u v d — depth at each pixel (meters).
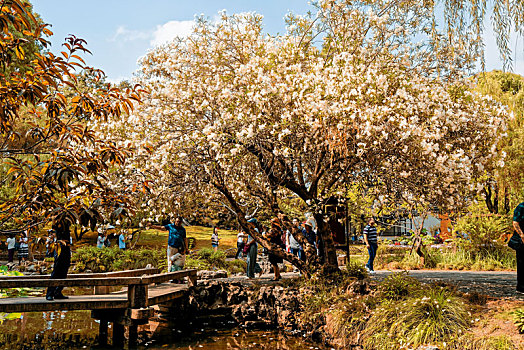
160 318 10.05
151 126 9.46
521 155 16.66
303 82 7.77
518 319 5.46
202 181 9.94
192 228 33.81
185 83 9.46
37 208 3.76
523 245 7.15
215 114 9.02
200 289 10.19
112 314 7.89
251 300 9.96
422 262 15.12
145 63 10.43
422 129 7.32
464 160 7.32
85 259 17.97
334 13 8.89
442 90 7.93
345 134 7.39
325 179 10.27
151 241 26.59
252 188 10.57
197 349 7.26
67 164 3.67
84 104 4.15
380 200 9.17
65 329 8.40
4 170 11.45
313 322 8.11
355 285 8.70
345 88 7.57
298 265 10.42
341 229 12.06
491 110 8.57
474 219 15.55
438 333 5.78
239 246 18.19
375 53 8.82
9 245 18.38
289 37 9.23
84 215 3.61
